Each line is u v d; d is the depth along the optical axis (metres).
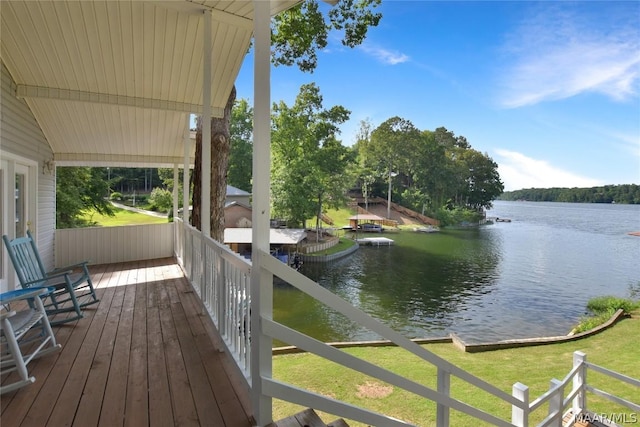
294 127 23.59
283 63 10.12
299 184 23.80
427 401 4.67
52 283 3.34
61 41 3.79
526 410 2.72
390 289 17.12
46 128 5.70
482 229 44.88
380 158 48.72
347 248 25.23
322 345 1.66
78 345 2.73
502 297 16.33
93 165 7.23
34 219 5.12
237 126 33.53
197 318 3.42
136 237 7.09
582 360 4.06
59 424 1.70
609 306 14.08
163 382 2.13
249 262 1.91
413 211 46.81
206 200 3.62
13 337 2.01
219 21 3.62
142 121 6.22
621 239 36.34
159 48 4.09
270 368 1.66
